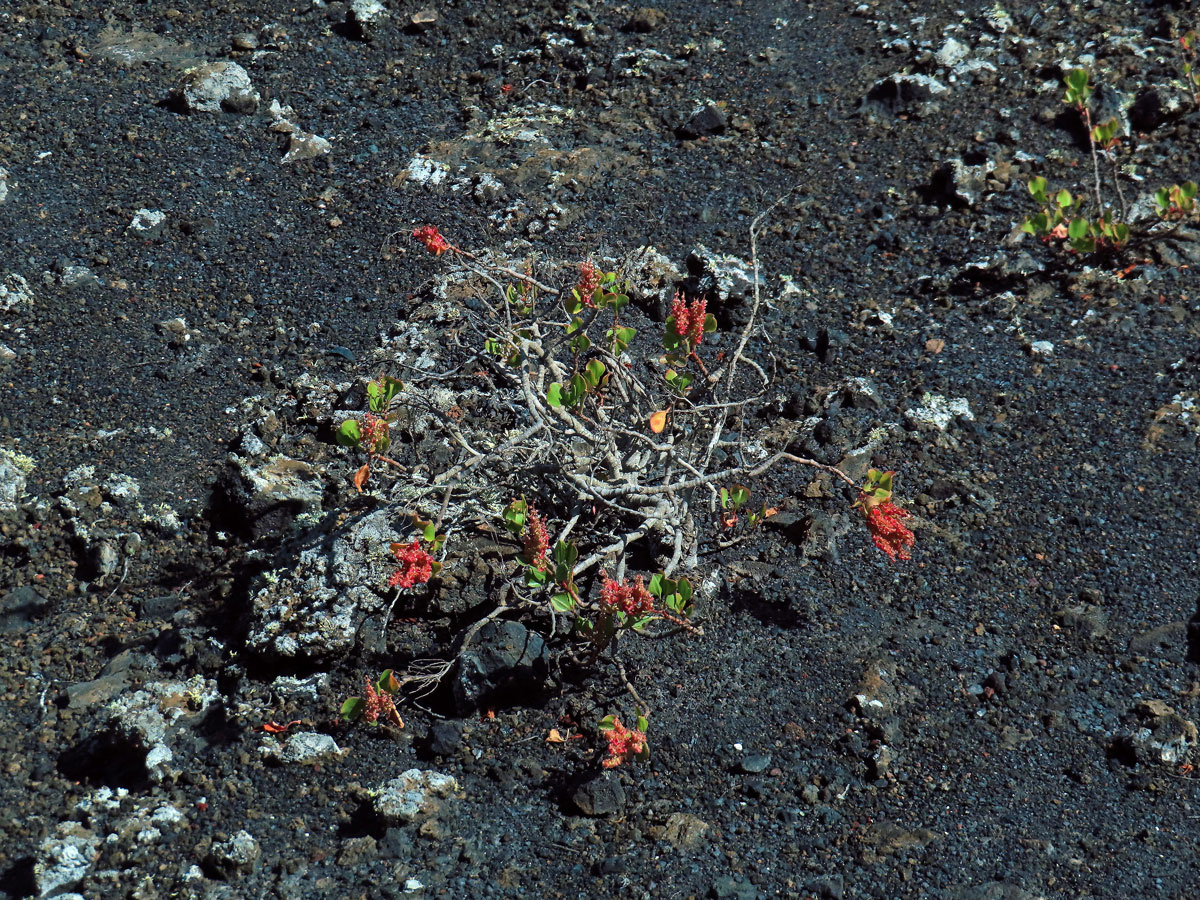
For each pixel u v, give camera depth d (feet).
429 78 14.89
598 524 11.68
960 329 12.80
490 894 10.57
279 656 11.30
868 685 11.16
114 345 12.91
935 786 10.87
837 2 15.33
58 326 12.98
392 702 10.93
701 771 10.94
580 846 10.73
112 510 12.10
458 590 11.44
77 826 10.81
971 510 11.87
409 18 15.37
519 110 14.53
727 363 11.94
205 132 14.29
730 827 10.77
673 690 11.20
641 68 14.79
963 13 14.93
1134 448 12.02
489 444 11.85
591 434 11.30
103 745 11.12
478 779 10.97
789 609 11.49
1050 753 10.96
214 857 10.62
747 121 14.33
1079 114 13.92
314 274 13.38
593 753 11.02
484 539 11.59
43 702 11.33
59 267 13.24
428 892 10.56
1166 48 14.33
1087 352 12.55
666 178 13.93
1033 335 12.70
